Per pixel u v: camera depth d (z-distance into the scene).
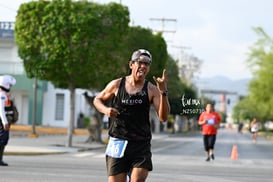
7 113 25.00
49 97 83.38
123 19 46.38
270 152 53.56
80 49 43.72
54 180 21.64
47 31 43.69
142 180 11.41
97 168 27.52
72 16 43.28
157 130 117.12
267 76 87.06
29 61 45.12
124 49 48.47
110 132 11.71
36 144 47.16
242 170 29.95
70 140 46.38
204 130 36.31
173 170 28.34
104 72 45.56
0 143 25.61
